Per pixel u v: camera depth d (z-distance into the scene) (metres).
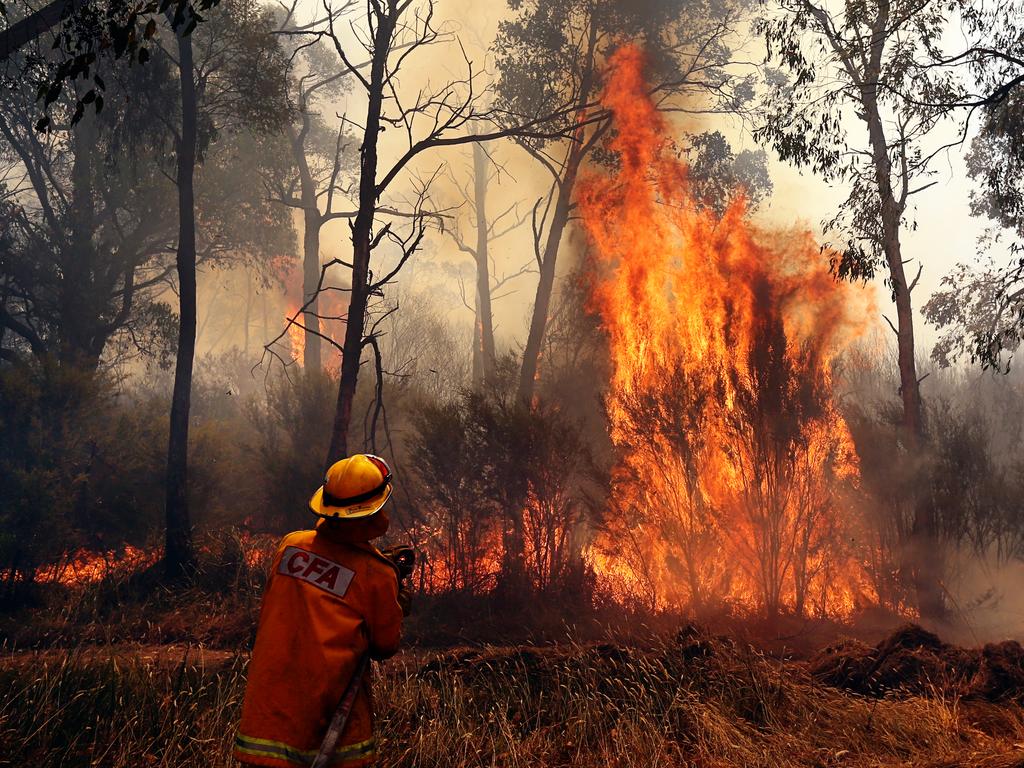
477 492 13.70
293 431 17.47
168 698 6.20
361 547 3.53
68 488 14.39
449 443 13.66
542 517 13.80
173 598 13.15
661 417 13.02
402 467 14.79
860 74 14.67
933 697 7.45
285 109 18.88
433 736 6.23
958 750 6.41
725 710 6.98
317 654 3.33
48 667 6.75
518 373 19.19
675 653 8.02
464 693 7.14
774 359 12.94
